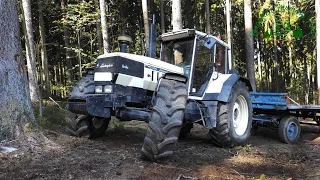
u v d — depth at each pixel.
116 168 2.97
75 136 4.44
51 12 14.02
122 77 3.86
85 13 11.28
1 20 3.84
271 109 5.75
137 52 14.17
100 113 3.77
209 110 4.35
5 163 2.99
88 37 14.22
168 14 20.08
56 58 19.16
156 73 4.20
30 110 4.09
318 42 11.02
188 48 4.57
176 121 3.13
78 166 2.97
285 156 4.08
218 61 5.14
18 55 4.04
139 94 4.01
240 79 5.11
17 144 3.58
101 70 4.00
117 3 16.36
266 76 26.34
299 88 22.16
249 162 3.59
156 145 3.11
